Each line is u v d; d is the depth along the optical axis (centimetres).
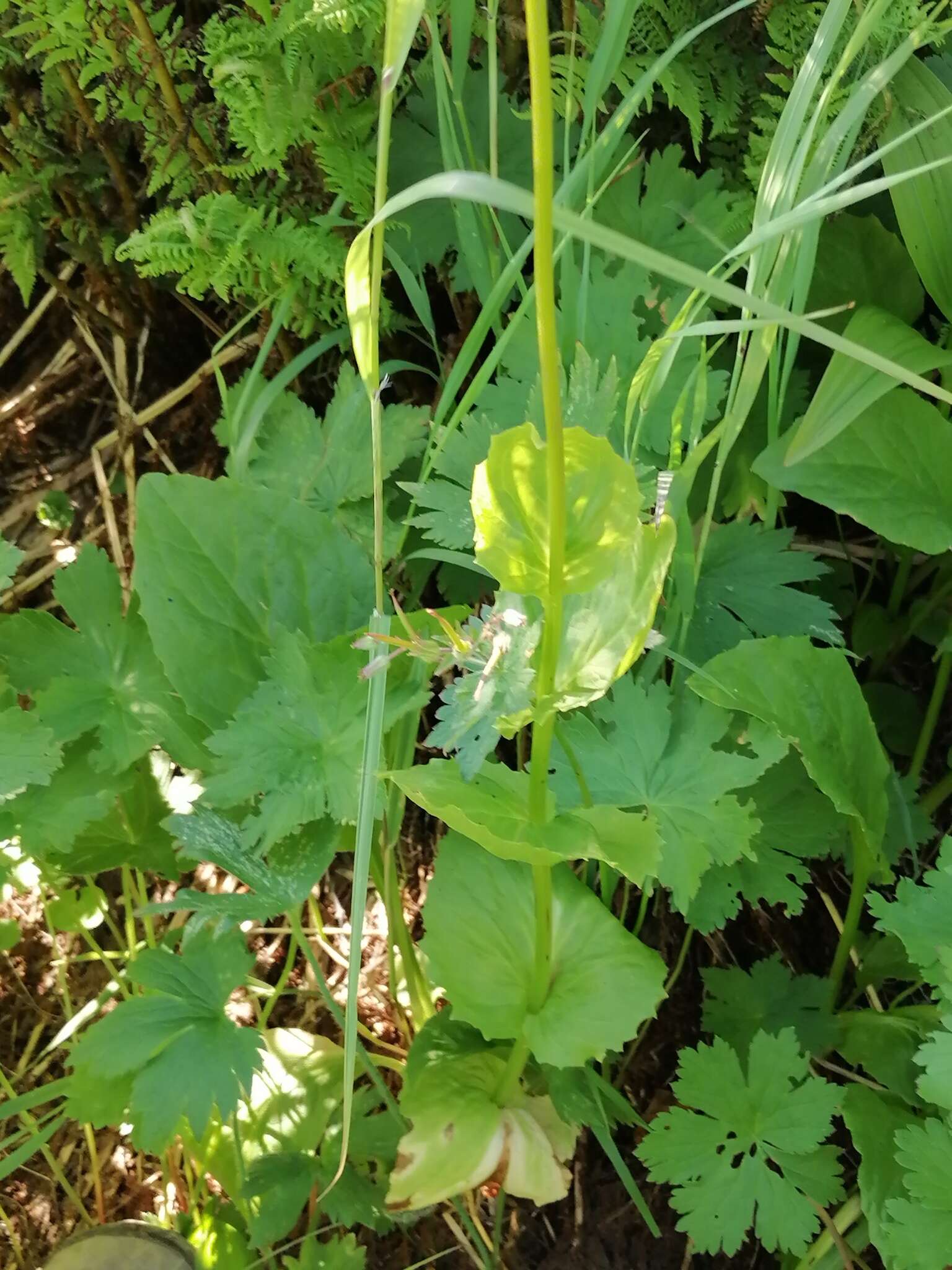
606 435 61
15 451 92
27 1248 73
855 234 74
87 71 67
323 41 64
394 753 63
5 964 81
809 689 61
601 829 47
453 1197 69
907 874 78
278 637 60
